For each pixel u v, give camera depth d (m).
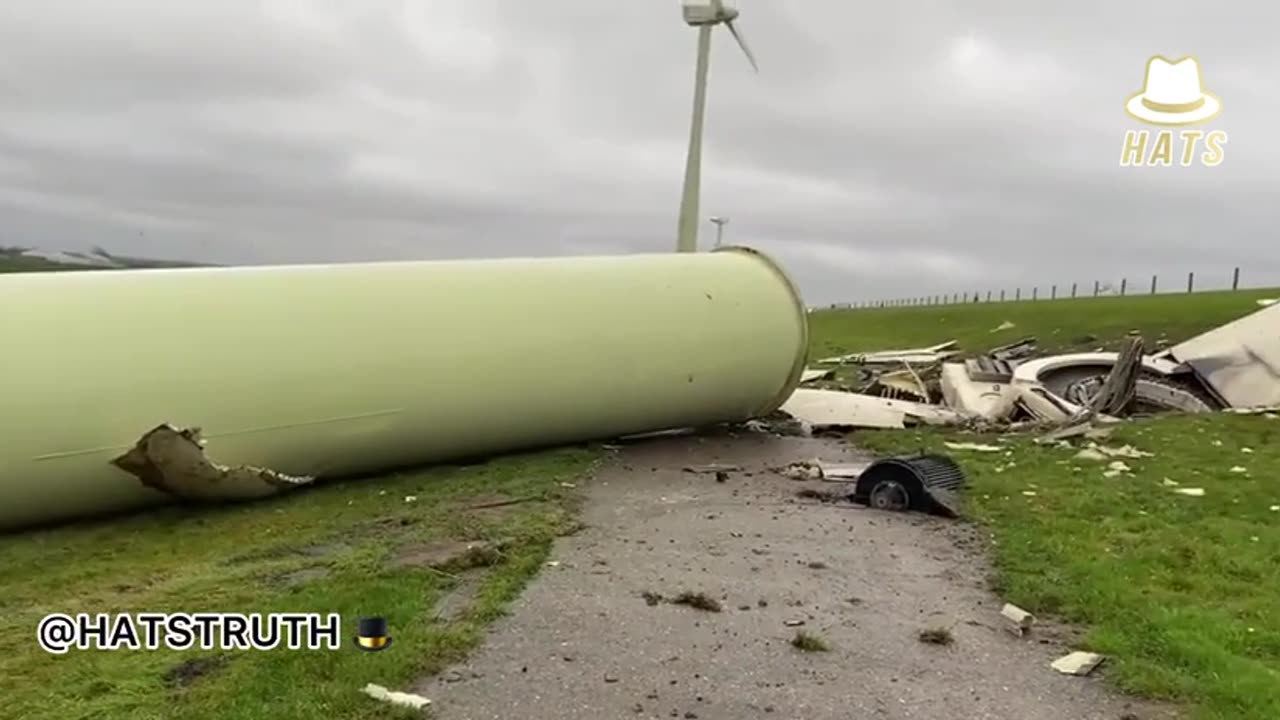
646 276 15.45
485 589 7.97
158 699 5.86
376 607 7.40
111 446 10.40
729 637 7.12
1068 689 6.39
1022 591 8.24
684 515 10.84
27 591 8.20
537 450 14.61
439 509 10.96
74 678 6.19
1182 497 11.84
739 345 15.78
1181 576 8.73
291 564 8.82
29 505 10.22
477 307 13.39
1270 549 9.63
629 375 14.59
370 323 12.38
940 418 19.06
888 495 11.31
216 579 8.36
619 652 6.75
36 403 9.98
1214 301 42.03
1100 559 9.16
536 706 5.87
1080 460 14.09
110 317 10.73
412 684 6.12
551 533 9.81
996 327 43.19
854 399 20.16
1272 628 7.50
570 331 14.02
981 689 6.36
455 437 13.22
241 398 11.20
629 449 15.26
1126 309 42.38
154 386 10.66
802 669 6.59
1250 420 17.08
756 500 11.71
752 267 16.95
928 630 7.31
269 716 5.54
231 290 11.75
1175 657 6.85
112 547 9.73
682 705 5.98
